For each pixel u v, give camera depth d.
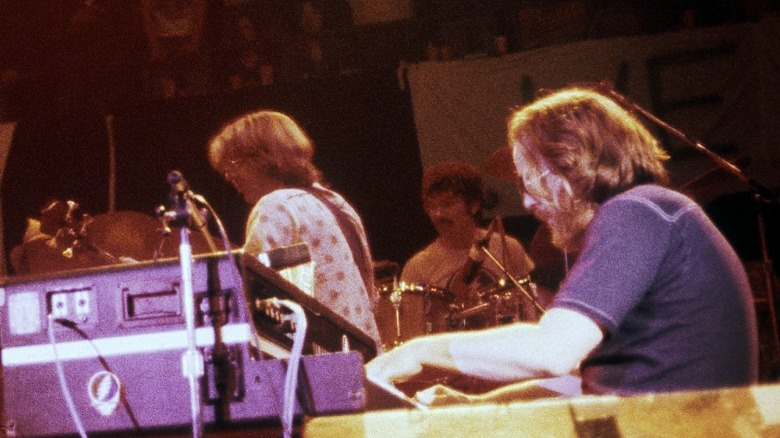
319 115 9.96
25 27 11.34
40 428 2.80
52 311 2.83
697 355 2.97
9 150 10.20
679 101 9.66
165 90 11.08
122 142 10.10
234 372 2.71
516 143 3.27
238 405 2.69
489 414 2.70
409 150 9.88
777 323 7.84
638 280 2.91
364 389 2.67
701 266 3.01
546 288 7.59
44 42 11.31
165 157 10.03
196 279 2.76
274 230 4.48
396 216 9.85
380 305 7.68
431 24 10.96
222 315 2.73
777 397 2.66
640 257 2.92
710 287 3.01
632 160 3.20
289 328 3.05
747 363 3.04
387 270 8.35
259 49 11.14
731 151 9.57
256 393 2.69
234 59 11.13
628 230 2.95
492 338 2.91
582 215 3.21
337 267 4.61
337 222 4.82
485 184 9.82
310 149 5.11
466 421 2.70
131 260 4.84
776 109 9.53
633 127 3.27
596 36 10.55
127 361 2.77
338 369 2.68
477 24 10.89
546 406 2.70
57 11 11.38
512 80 9.84
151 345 2.76
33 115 11.10
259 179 4.94
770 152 9.51
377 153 9.91
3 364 2.83
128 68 11.16
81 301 2.82
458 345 2.94
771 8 10.11
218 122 10.02
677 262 2.99
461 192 8.08
